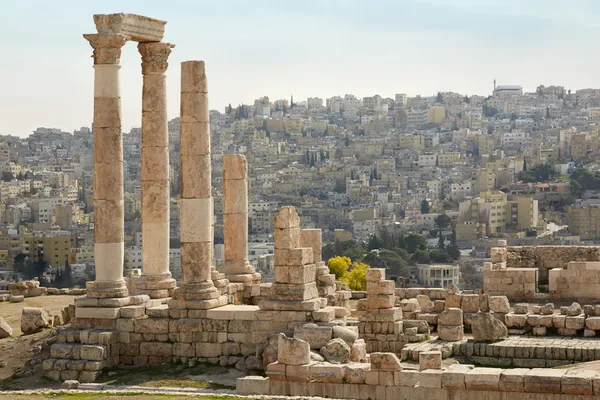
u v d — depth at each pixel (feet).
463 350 186.09
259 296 214.28
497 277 239.71
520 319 197.16
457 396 153.17
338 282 260.01
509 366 181.98
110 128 194.08
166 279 203.62
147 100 201.67
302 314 182.91
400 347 195.62
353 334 178.81
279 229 186.09
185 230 193.26
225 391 167.12
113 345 189.57
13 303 261.65
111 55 193.77
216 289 194.29
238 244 222.07
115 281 194.80
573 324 194.59
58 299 265.75
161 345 189.37
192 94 194.39
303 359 162.20
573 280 234.58
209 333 187.62
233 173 222.07
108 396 163.22
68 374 185.68
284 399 154.81
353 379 158.92
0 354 199.52
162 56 202.39
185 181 193.67
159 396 161.89
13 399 162.61
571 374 150.30
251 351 185.37
